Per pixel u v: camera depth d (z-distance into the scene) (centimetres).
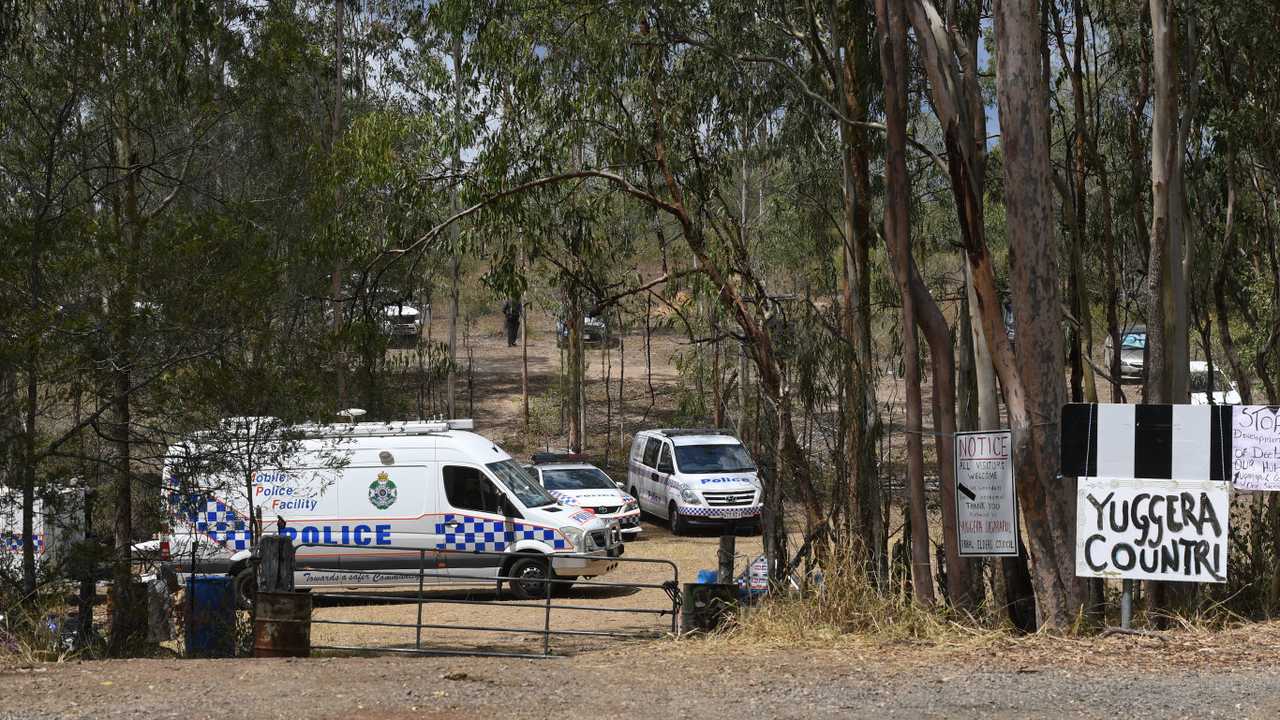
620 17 1422
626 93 1463
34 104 1382
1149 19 1321
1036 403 984
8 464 1221
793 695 712
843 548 1079
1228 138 1360
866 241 1342
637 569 2162
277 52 1706
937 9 1252
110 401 1292
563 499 2539
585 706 697
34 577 1225
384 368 2058
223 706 707
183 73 1570
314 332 1496
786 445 1326
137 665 883
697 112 1479
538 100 1444
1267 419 835
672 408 4338
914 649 878
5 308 1198
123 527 1378
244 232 1385
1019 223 982
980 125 1126
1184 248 1174
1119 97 1533
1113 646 842
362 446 1916
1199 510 847
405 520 1903
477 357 5312
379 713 684
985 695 690
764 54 1466
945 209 1644
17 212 1306
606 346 3803
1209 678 716
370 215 1570
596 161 1489
